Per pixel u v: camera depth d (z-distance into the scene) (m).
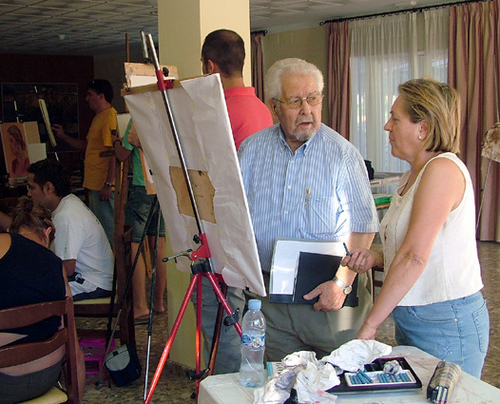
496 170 6.80
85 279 3.22
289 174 2.10
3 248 2.21
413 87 1.68
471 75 7.00
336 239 2.09
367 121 8.32
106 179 4.92
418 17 7.64
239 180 1.68
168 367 3.30
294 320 2.12
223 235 1.83
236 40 2.44
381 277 4.69
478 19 6.87
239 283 1.88
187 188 1.89
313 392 1.33
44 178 3.34
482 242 6.90
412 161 1.72
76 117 13.35
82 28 9.16
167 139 1.89
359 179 2.09
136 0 6.91
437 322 1.67
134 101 1.93
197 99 1.67
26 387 2.12
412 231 1.58
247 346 1.54
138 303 4.15
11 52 12.42
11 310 2.02
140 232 4.07
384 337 3.80
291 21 8.88
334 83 8.59
